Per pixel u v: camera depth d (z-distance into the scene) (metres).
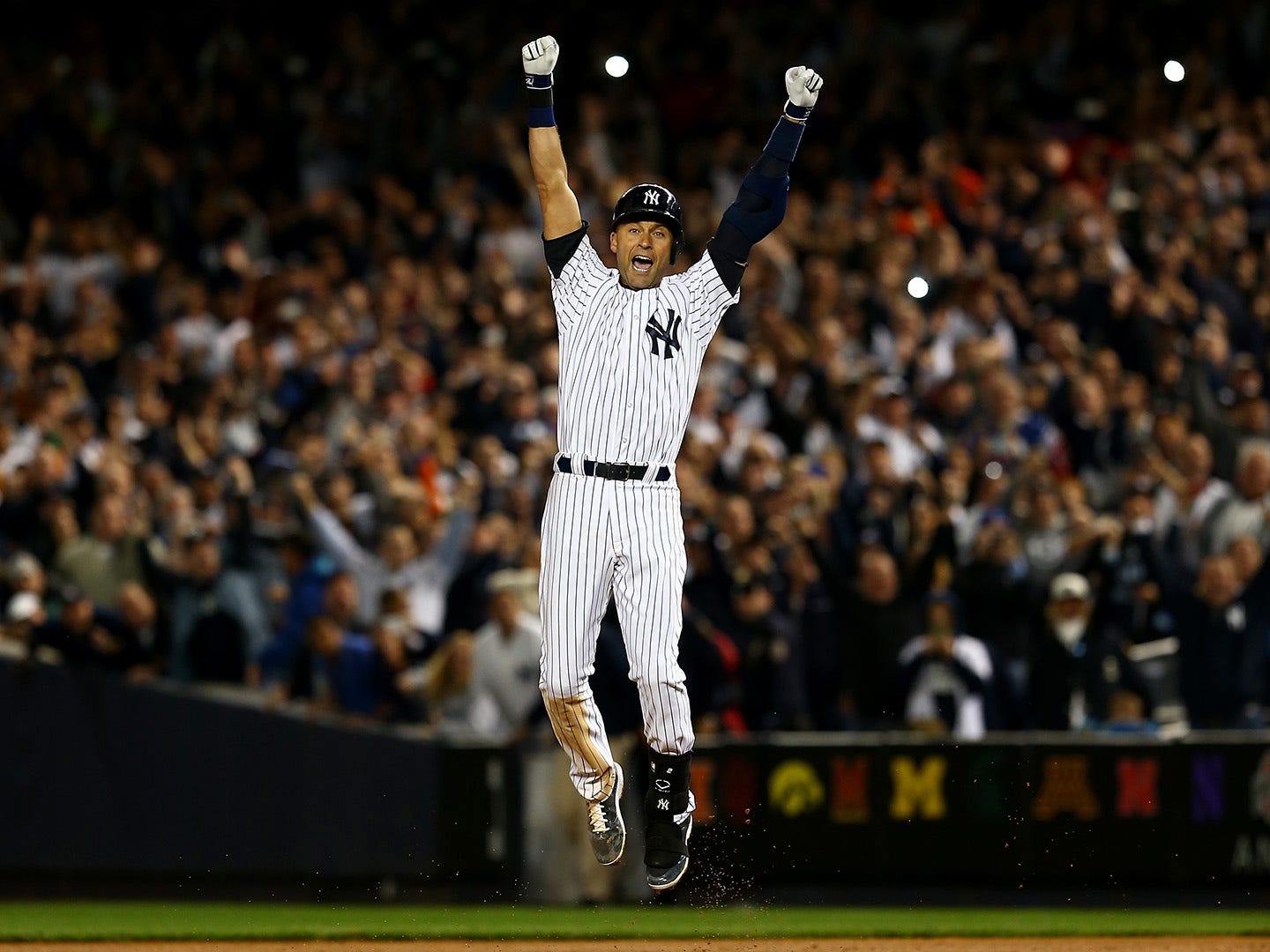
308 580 43.12
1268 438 47.97
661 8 71.44
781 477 43.88
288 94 67.44
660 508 22.19
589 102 64.00
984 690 39.81
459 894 39.62
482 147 62.94
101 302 56.06
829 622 41.25
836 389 49.41
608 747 22.98
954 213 58.44
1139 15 68.62
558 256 22.81
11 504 45.59
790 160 22.66
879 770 38.66
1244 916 35.66
